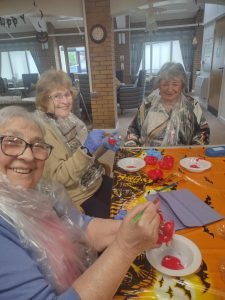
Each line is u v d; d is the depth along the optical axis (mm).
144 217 504
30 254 557
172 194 1010
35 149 678
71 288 483
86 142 1293
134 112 5852
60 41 8758
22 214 595
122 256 502
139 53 8484
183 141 1765
